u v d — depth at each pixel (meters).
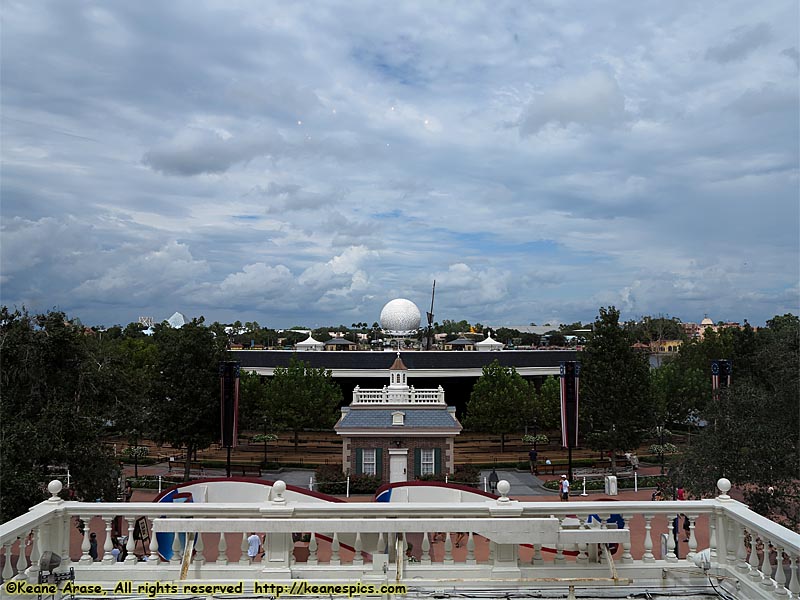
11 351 26.94
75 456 25.28
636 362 47.81
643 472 47.34
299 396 57.38
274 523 10.39
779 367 27.80
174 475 45.84
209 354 45.25
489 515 10.95
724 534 11.18
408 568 10.84
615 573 10.52
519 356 73.31
